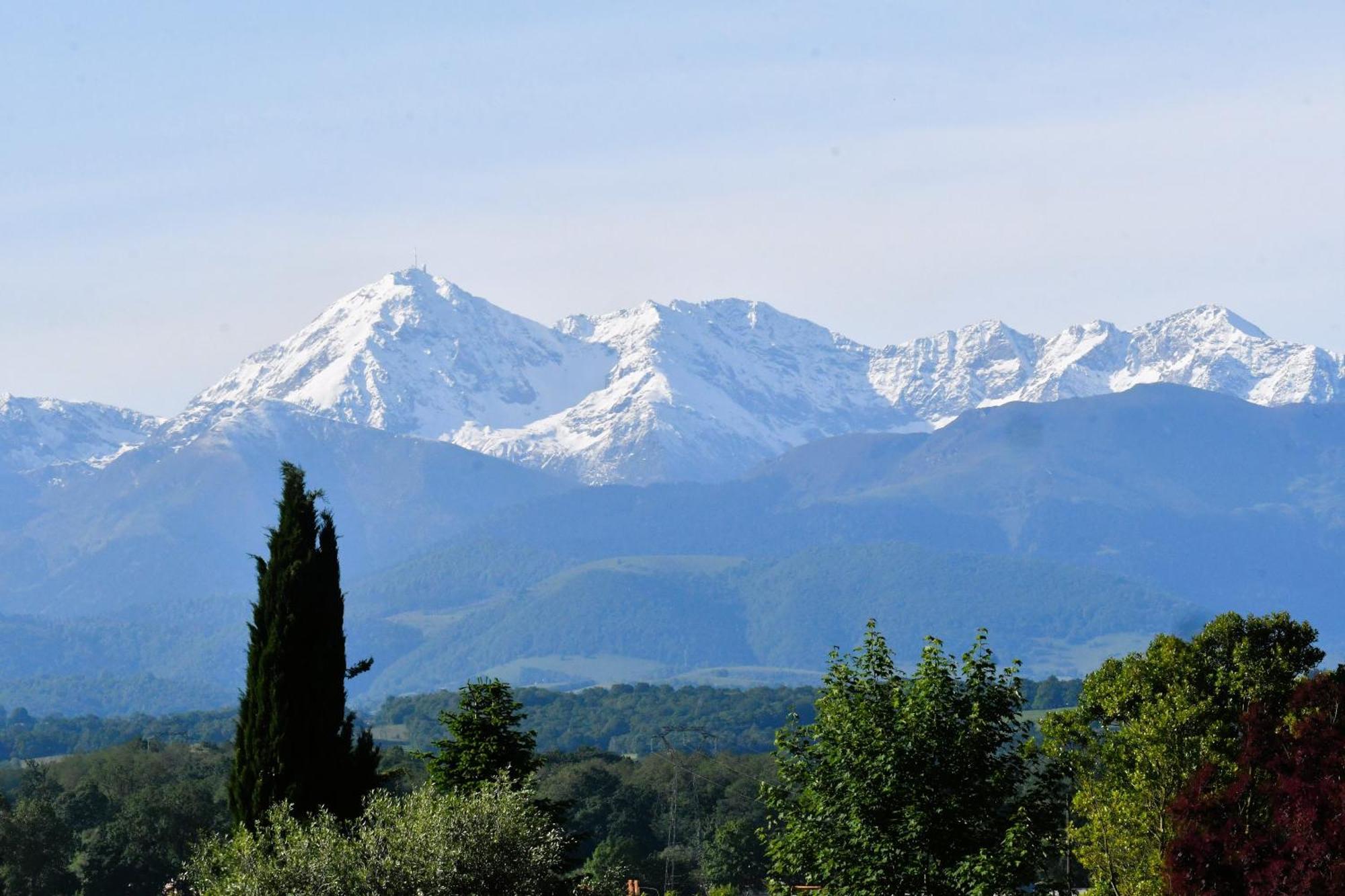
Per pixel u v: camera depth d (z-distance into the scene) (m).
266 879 69.75
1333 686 85.44
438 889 71.38
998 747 79.00
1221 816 78.19
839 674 82.12
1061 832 80.88
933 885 75.94
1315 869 69.69
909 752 77.38
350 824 79.88
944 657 80.19
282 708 88.88
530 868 76.56
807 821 79.38
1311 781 74.50
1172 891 75.44
